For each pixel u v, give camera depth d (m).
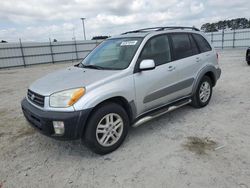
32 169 2.87
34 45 24.28
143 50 3.55
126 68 3.32
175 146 3.24
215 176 2.50
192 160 2.85
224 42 31.31
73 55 27.70
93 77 3.15
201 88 4.72
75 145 3.49
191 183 2.41
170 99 4.02
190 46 4.42
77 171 2.78
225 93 6.00
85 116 2.79
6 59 22.58
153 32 3.86
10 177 2.72
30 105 3.20
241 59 15.19
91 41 28.91
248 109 4.64
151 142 3.42
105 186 2.46
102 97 2.92
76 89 2.86
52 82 3.27
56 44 25.95
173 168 2.71
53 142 3.63
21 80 12.12
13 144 3.62
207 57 4.71
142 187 2.40
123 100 3.25
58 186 2.51
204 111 4.64
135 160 2.94
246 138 3.37
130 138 3.59
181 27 4.48
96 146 3.00
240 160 2.79
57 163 2.99
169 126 3.98
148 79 3.50
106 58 3.85
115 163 2.90
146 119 3.59
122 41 3.95
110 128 3.13
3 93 8.31
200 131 3.70
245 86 6.70
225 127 3.81
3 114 5.34
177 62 4.01
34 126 3.10
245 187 2.30
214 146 3.18
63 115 2.74
